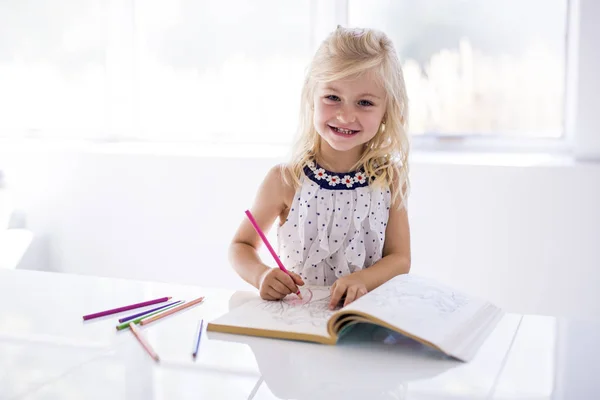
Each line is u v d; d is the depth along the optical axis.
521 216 2.00
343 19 2.32
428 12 2.26
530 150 2.23
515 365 0.75
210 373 0.72
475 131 2.29
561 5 2.15
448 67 2.27
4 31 2.70
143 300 0.98
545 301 2.00
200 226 2.33
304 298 0.97
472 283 2.06
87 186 2.44
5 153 2.50
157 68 2.59
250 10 2.44
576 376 0.73
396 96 1.15
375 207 1.18
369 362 0.76
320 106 1.11
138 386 0.69
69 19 2.63
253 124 2.52
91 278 1.10
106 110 2.66
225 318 0.88
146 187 2.37
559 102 2.19
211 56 2.52
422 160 2.10
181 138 2.61
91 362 0.75
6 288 1.04
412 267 2.11
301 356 0.78
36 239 2.45
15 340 0.82
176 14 2.53
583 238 1.95
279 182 1.21
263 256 2.15
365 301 0.84
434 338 0.78
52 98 2.71
